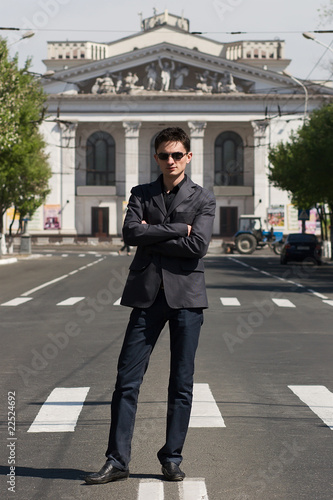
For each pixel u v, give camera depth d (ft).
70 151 305.53
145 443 22.57
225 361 38.24
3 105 131.03
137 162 308.19
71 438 23.17
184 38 331.36
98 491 18.03
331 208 173.47
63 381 32.89
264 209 304.30
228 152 319.68
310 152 148.56
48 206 305.53
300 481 18.76
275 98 303.48
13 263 153.07
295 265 154.40
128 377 18.94
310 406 27.53
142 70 311.27
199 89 306.96
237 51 330.34
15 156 139.74
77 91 309.01
